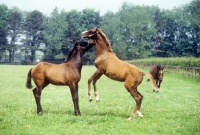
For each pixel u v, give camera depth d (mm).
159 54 105188
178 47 96438
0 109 13328
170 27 104500
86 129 9797
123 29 107875
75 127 10031
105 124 10492
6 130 9547
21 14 109625
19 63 98562
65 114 12250
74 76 11930
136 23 102812
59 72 11914
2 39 104250
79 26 111312
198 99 17641
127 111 13469
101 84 28375
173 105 15203
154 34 104688
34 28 107938
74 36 108125
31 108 13695
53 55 108188
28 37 108500
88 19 116312
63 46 107250
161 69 23891
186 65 41000
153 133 9438
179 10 101125
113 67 11695
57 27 108062
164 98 18000
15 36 105750
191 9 84438
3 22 103500
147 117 11961
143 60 65688
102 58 11977
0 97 17578
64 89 23156
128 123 10758
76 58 12188
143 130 9797
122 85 27344
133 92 11656
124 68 11633
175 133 9492
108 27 106938
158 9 108438
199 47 88625
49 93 20250
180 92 21484
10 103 15258
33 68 12156
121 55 103312
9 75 38688
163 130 9773
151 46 106938
